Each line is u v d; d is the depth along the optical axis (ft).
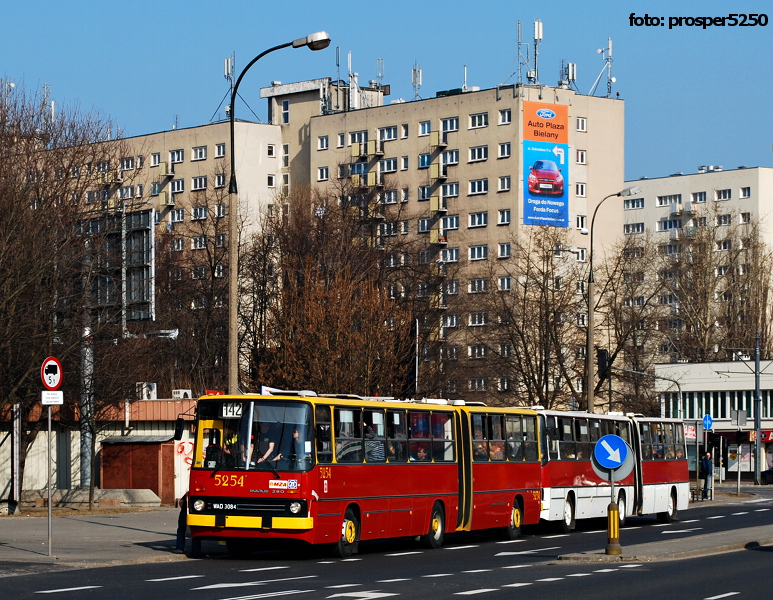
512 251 305.94
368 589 63.36
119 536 98.27
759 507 174.19
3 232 127.95
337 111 344.90
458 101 324.39
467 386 245.86
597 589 65.57
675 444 147.43
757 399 261.44
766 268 338.95
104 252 137.39
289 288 199.00
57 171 140.77
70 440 155.12
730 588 66.74
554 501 118.93
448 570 76.59
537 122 314.76
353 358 170.81
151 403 149.48
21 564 74.33
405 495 94.07
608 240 328.49
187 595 59.11
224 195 325.83
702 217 368.89
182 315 229.25
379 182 334.85
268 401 82.94
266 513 80.94
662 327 257.14
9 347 126.21
